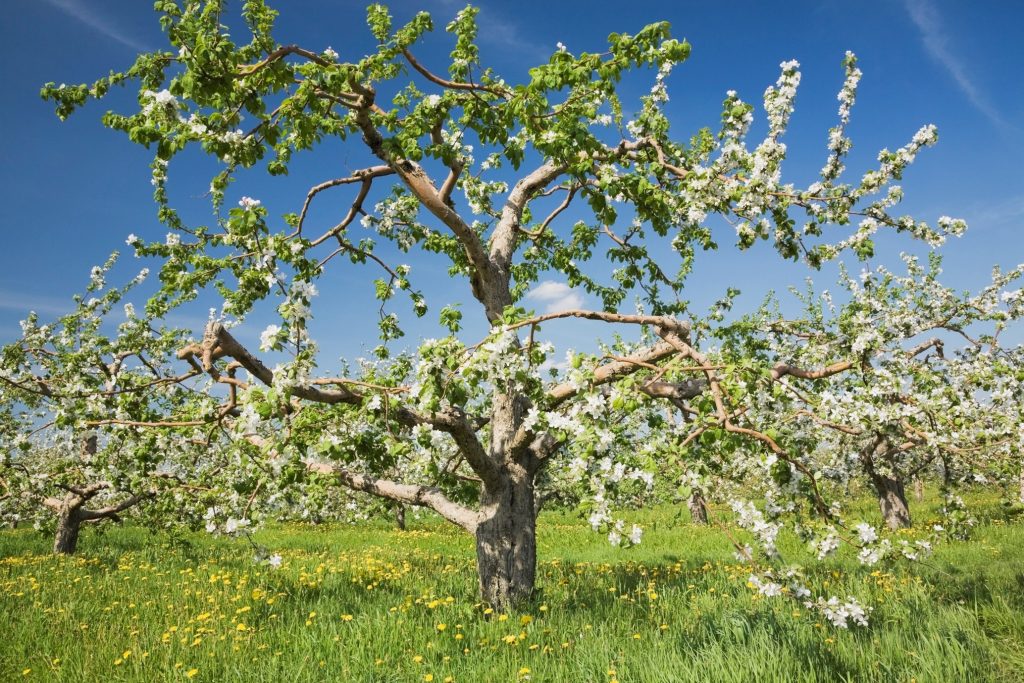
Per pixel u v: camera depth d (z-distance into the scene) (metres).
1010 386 6.97
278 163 6.51
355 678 4.84
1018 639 5.82
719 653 5.01
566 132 5.57
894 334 6.77
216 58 4.43
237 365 5.38
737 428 4.34
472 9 5.93
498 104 5.85
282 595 7.71
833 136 6.10
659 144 6.89
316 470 6.91
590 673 4.85
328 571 10.05
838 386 7.36
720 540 13.79
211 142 4.56
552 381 7.63
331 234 8.27
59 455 12.14
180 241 8.25
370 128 6.02
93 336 10.51
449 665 5.18
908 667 5.04
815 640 5.43
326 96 5.46
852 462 8.30
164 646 5.86
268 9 5.11
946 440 6.00
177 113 4.42
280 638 6.03
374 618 6.39
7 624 6.64
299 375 4.59
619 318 5.34
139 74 4.97
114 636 6.28
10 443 9.59
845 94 6.00
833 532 4.34
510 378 4.84
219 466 8.05
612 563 11.67
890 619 6.29
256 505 6.25
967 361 10.14
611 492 4.40
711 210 5.89
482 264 7.48
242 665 5.32
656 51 5.38
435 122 6.13
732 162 5.82
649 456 4.31
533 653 5.45
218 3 4.55
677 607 7.08
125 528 16.55
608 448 4.63
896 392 5.89
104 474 8.26
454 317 6.32
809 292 13.18
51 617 6.96
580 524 19.11
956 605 6.58
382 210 8.97
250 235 6.90
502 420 7.28
